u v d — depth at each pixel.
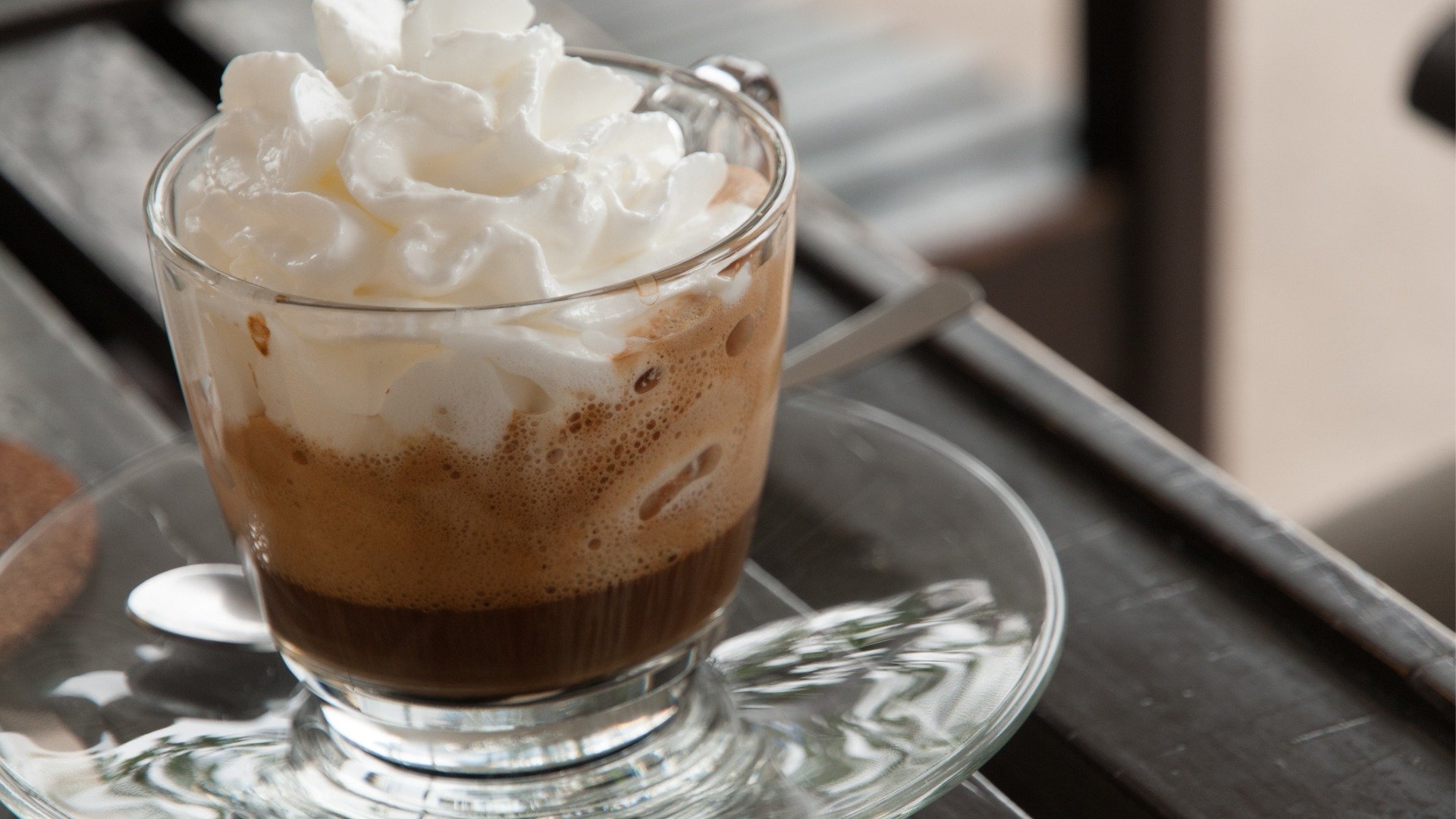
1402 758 0.43
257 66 0.42
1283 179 1.41
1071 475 0.49
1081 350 1.35
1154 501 0.48
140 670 0.45
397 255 0.40
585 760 0.43
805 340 0.52
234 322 0.40
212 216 0.41
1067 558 0.47
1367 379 1.27
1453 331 1.30
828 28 1.52
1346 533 0.63
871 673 0.44
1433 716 0.44
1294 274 1.36
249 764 0.43
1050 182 1.32
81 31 0.67
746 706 0.44
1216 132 1.32
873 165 1.34
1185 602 0.46
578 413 0.40
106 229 0.56
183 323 0.41
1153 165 1.30
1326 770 0.43
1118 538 0.47
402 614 0.41
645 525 0.41
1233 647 0.45
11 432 0.50
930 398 0.51
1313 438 1.23
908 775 0.42
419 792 0.43
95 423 0.51
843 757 0.42
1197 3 1.25
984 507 0.47
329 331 0.39
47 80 0.63
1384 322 1.32
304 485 0.41
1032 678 0.43
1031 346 0.52
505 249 0.40
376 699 0.43
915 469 0.48
